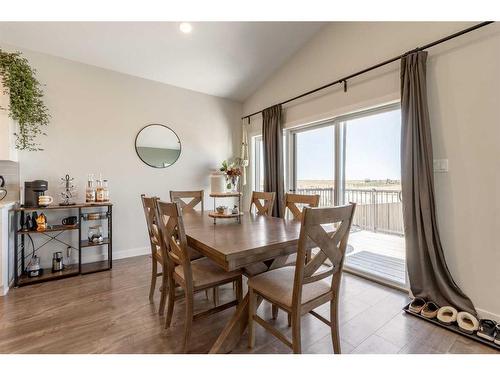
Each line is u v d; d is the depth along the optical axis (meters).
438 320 1.90
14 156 2.71
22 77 2.64
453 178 2.04
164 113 3.84
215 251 1.36
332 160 3.25
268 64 3.62
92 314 2.02
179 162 3.98
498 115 1.82
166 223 1.82
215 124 4.38
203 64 3.44
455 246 2.04
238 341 1.65
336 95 2.97
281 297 1.42
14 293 2.38
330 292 1.52
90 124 3.24
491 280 1.87
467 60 1.96
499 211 1.83
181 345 1.64
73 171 3.13
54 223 3.02
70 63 3.10
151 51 3.08
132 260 3.39
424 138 2.11
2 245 2.33
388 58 2.47
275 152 3.75
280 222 2.20
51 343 1.65
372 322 1.92
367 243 3.40
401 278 2.62
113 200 3.42
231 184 3.00
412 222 2.19
